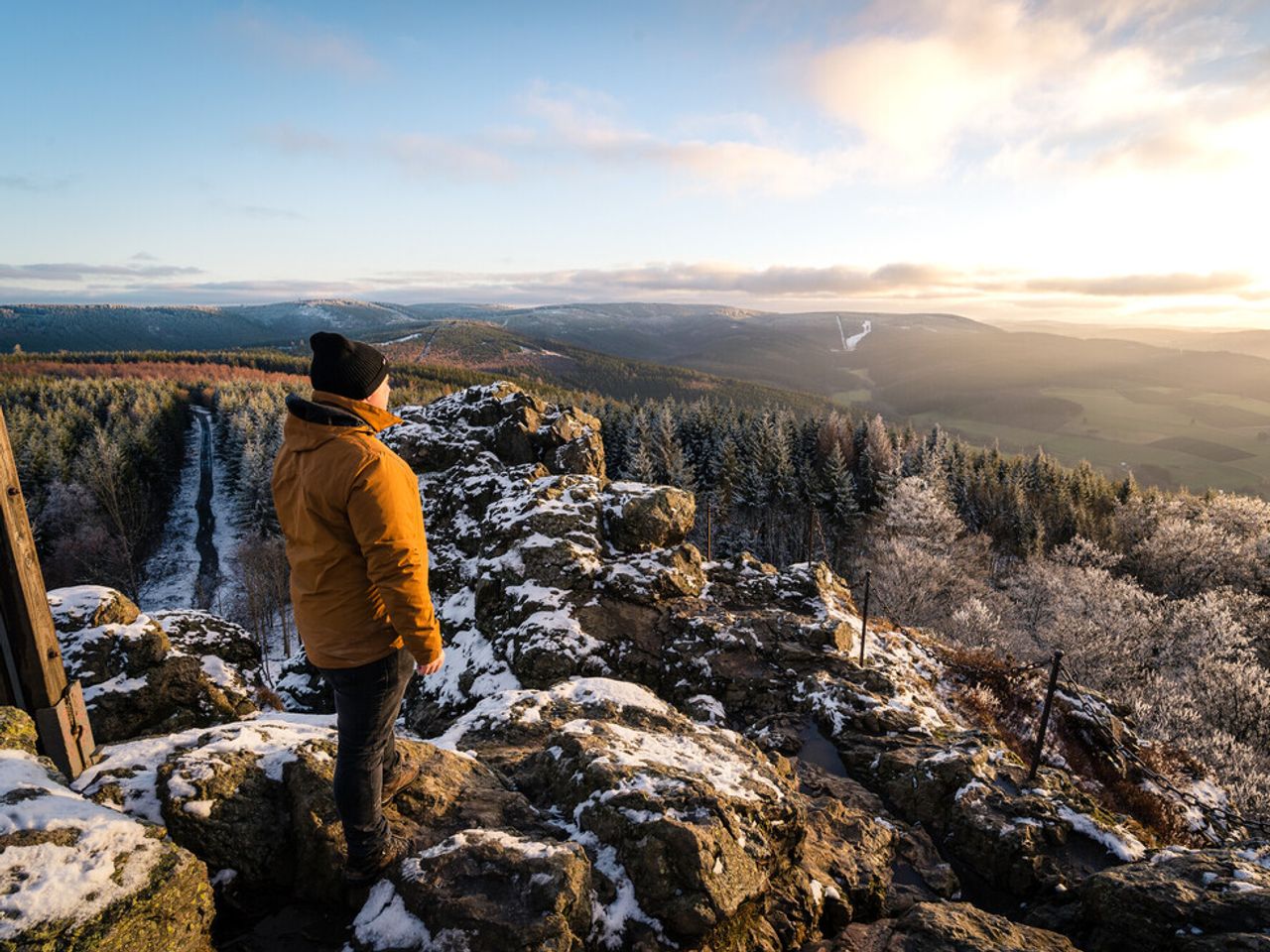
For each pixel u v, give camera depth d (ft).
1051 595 149.89
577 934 12.07
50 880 8.89
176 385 467.52
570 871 12.55
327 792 13.48
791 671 43.55
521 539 55.16
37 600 12.42
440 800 15.07
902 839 24.90
